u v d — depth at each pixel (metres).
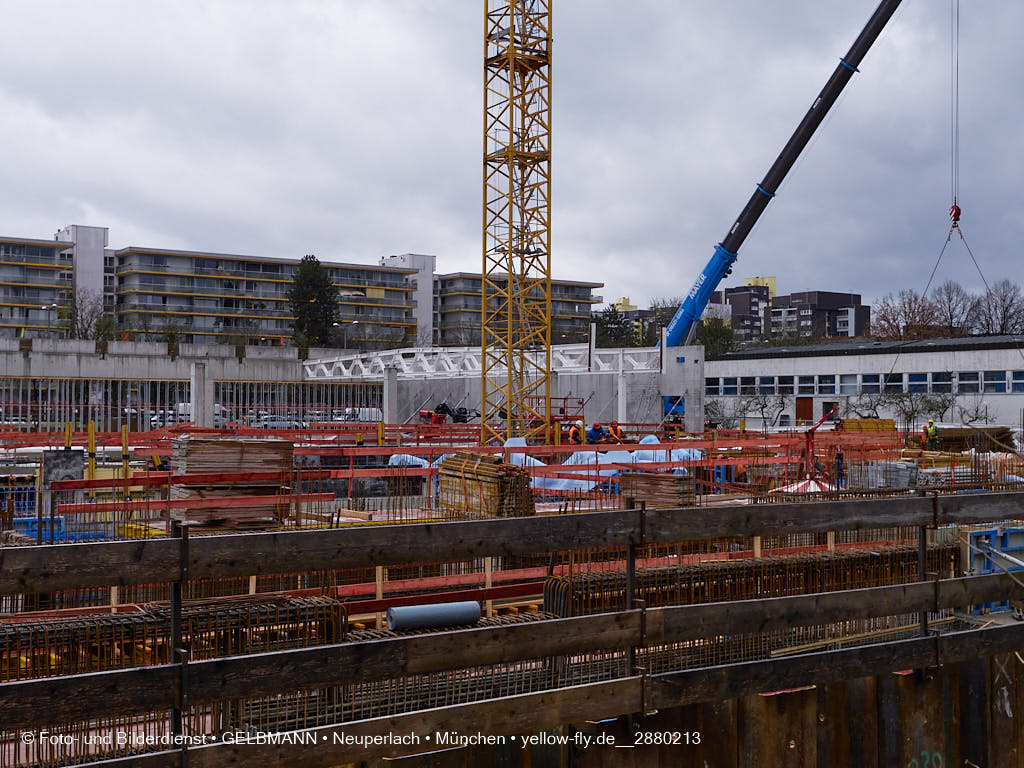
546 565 11.79
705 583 8.96
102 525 11.84
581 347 42.59
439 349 49.03
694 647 7.99
